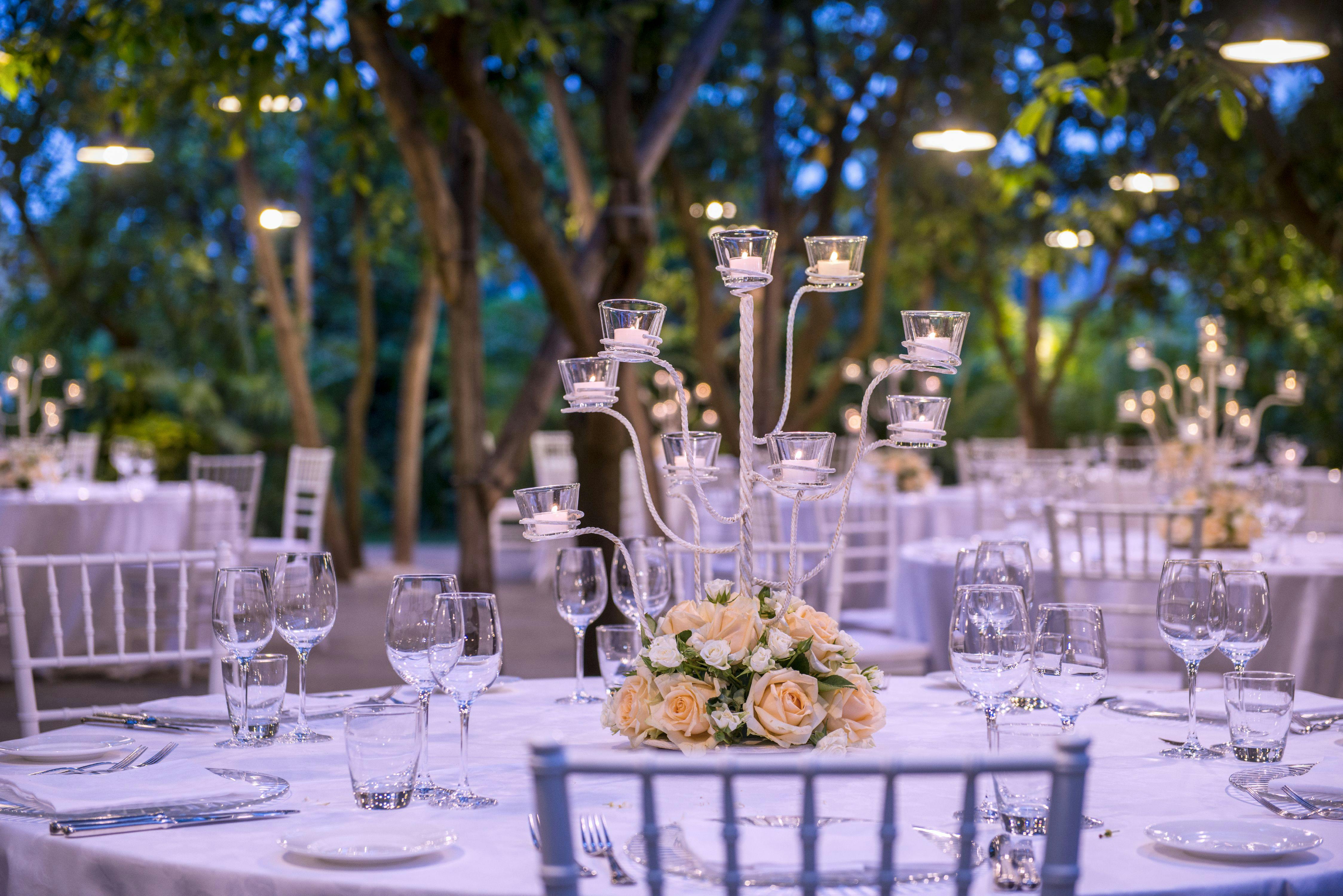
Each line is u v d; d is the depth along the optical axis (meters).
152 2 4.61
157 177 12.52
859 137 9.29
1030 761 1.09
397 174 11.77
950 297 13.48
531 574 11.41
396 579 1.79
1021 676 1.62
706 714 1.75
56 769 1.82
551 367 5.39
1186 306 15.54
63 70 8.91
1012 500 4.96
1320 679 4.00
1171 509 3.90
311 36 4.66
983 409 16.27
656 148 5.25
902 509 7.11
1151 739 2.04
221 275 13.27
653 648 1.80
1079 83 3.71
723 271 1.90
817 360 15.68
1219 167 8.00
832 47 9.03
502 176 4.51
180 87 5.17
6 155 10.12
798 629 1.83
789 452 1.85
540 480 10.98
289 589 2.03
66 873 1.45
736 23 9.05
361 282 11.08
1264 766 1.82
